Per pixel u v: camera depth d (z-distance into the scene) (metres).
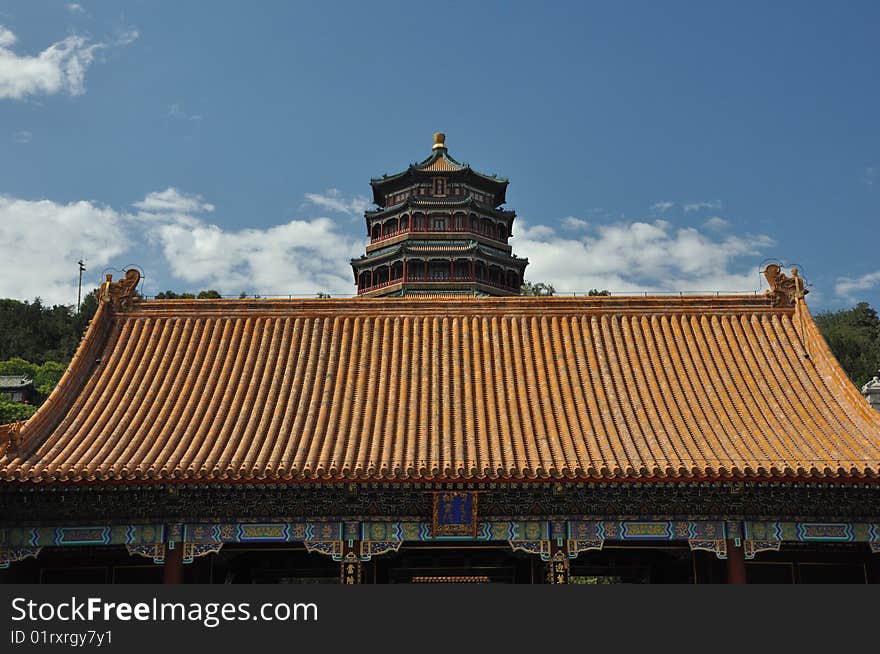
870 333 149.88
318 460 25.38
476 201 78.00
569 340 32.22
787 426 27.34
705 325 32.91
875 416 26.98
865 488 25.83
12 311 167.50
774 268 33.69
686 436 26.77
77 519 26.03
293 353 31.62
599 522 26.27
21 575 27.53
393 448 26.12
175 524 26.16
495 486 24.95
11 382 114.25
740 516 26.20
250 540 26.12
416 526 26.28
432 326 33.06
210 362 31.09
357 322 33.25
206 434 27.00
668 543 27.84
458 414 28.08
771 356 31.38
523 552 29.27
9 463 24.67
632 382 29.94
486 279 76.50
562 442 26.56
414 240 75.81
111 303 33.16
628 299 33.56
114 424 27.36
